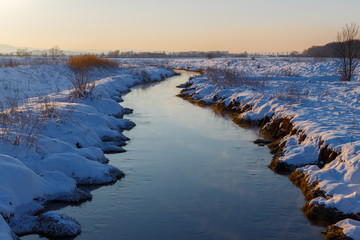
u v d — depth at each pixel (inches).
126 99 929.5
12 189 277.9
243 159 419.5
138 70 1668.3
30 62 1395.2
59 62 1444.4
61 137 442.3
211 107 807.7
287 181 350.0
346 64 1064.2
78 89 703.7
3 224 230.8
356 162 296.7
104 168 361.7
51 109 506.9
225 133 549.3
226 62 2182.6
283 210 286.7
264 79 992.2
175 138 518.0
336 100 624.7
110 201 305.7
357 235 221.6
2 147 354.0
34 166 342.6
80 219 273.7
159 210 287.9
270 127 552.4
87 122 522.6
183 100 920.9
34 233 250.2
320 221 266.2
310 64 1423.5
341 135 361.7
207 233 251.6
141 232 253.6
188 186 337.7
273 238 244.7
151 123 622.5
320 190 292.5
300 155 377.1
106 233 252.4
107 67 1571.1
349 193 273.3
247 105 683.4
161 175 367.2
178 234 250.5
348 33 1003.9
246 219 271.9
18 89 855.7
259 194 318.7
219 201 304.3
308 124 433.1
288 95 681.0
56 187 314.3
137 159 420.2
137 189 331.6
